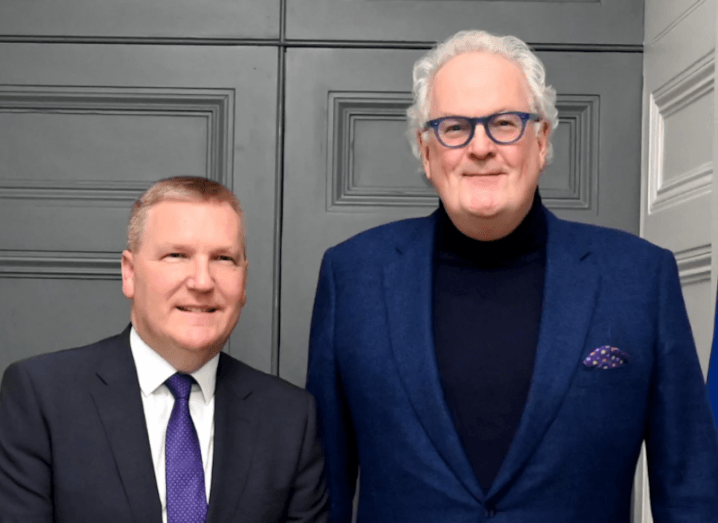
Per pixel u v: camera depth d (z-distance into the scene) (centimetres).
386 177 207
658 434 136
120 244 204
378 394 138
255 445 138
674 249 186
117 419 133
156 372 137
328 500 144
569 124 208
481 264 143
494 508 128
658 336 135
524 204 135
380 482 137
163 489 132
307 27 207
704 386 136
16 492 127
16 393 133
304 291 204
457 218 137
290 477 138
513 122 132
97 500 127
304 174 205
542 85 140
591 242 143
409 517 133
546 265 140
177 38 205
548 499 129
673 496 134
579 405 131
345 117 207
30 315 202
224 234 133
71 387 134
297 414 142
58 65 205
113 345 141
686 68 182
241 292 137
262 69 206
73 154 205
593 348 133
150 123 206
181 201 133
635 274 138
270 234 204
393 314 141
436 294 143
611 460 131
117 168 205
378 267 146
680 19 185
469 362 136
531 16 207
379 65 207
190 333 130
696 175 177
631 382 133
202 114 206
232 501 133
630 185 207
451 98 134
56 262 203
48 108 205
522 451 128
